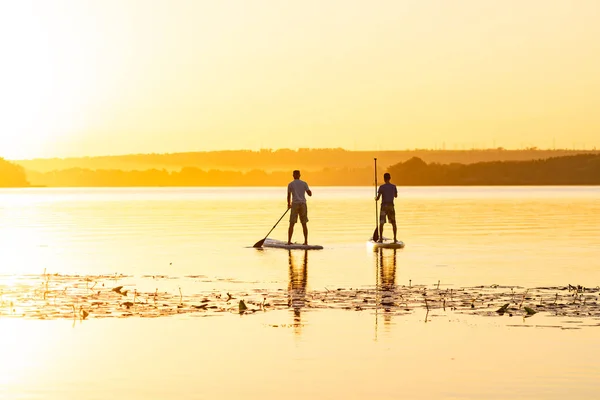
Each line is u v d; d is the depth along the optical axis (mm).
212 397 18141
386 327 25531
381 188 56219
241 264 44156
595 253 50562
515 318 27109
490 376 19703
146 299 31266
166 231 74562
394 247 55375
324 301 30625
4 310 28875
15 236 67750
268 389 18719
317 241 61031
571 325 25875
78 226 83188
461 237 65000
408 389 18656
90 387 18969
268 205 153000
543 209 124688
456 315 27625
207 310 28734
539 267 42406
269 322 26406
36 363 21188
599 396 18016
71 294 32656
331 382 19250
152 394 18391
